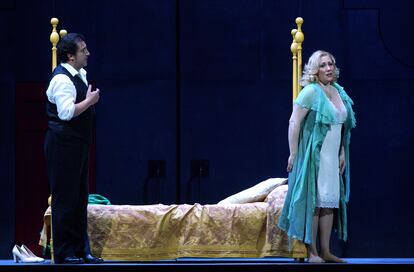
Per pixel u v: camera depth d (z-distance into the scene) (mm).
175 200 17125
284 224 11078
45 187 17156
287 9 17281
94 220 11555
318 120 10891
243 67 17297
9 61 17219
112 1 17281
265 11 17297
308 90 11023
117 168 17109
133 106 17203
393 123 17156
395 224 17047
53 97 10898
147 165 17141
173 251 11531
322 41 17234
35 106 17203
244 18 17297
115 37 17234
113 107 17188
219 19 17328
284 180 12031
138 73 17234
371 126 17141
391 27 17234
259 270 10242
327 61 11211
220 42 17297
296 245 11148
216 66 17297
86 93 11109
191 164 17156
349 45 17219
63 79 10852
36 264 10453
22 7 17250
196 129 17219
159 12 17297
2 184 17141
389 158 17125
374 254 17000
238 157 17188
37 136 17188
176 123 17203
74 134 10938
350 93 17188
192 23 17328
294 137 11023
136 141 17172
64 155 10906
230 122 17234
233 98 17266
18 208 17094
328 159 10992
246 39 17297
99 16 17266
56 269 10281
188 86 17266
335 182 11016
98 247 11477
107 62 17203
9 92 17203
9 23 17250
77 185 10961
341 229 11203
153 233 11500
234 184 17156
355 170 17094
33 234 17094
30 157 17188
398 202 17062
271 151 17188
